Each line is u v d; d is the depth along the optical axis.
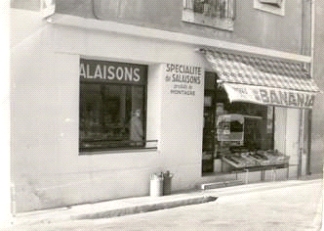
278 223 7.22
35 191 8.02
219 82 10.38
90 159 8.69
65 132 8.35
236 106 12.05
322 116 14.11
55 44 8.17
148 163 9.61
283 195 9.76
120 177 9.14
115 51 9.00
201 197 9.31
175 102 10.14
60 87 8.27
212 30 10.80
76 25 8.33
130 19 9.21
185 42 10.18
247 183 11.42
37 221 7.33
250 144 12.42
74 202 8.48
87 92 9.11
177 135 10.18
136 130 9.95
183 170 10.30
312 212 7.90
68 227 7.10
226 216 7.89
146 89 10.08
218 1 10.91
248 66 11.34
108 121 9.47
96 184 8.77
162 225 7.24
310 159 13.81
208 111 11.46
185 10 10.20
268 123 12.90
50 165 8.19
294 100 11.71
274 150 13.01
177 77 10.15
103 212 7.93
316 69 13.70
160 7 9.73
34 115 7.99
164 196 9.38
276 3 12.41
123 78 9.68
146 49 9.52
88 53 8.61
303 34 13.38
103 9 8.73
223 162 11.70
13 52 7.79
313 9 13.63
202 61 10.65
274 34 12.49
